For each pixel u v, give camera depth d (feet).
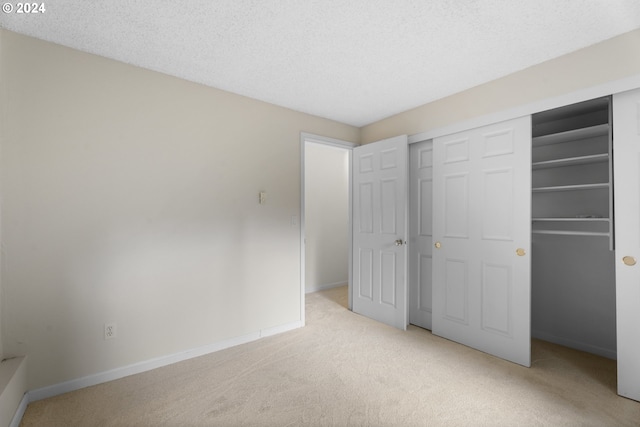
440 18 5.82
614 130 6.41
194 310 8.41
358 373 7.43
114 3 5.38
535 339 9.48
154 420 5.77
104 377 7.08
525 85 7.77
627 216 6.25
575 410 5.95
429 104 10.01
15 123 6.19
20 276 6.23
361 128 12.60
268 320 9.84
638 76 6.07
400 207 10.44
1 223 6.05
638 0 5.30
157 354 7.82
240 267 9.27
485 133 8.55
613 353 8.09
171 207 8.07
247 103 9.51
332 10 5.58
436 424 5.60
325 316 11.77
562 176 8.90
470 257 8.86
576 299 8.77
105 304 7.13
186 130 8.35
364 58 7.30
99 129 7.10
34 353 6.35
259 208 9.70
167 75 8.06
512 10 5.59
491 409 6.01
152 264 7.77
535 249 9.56
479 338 8.64
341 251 17.44
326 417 5.82
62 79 6.68
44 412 5.98
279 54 7.12
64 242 6.67
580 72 6.89
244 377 7.28
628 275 6.23
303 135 10.81
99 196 7.08
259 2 5.37
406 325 10.27
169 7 5.49
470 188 8.86
